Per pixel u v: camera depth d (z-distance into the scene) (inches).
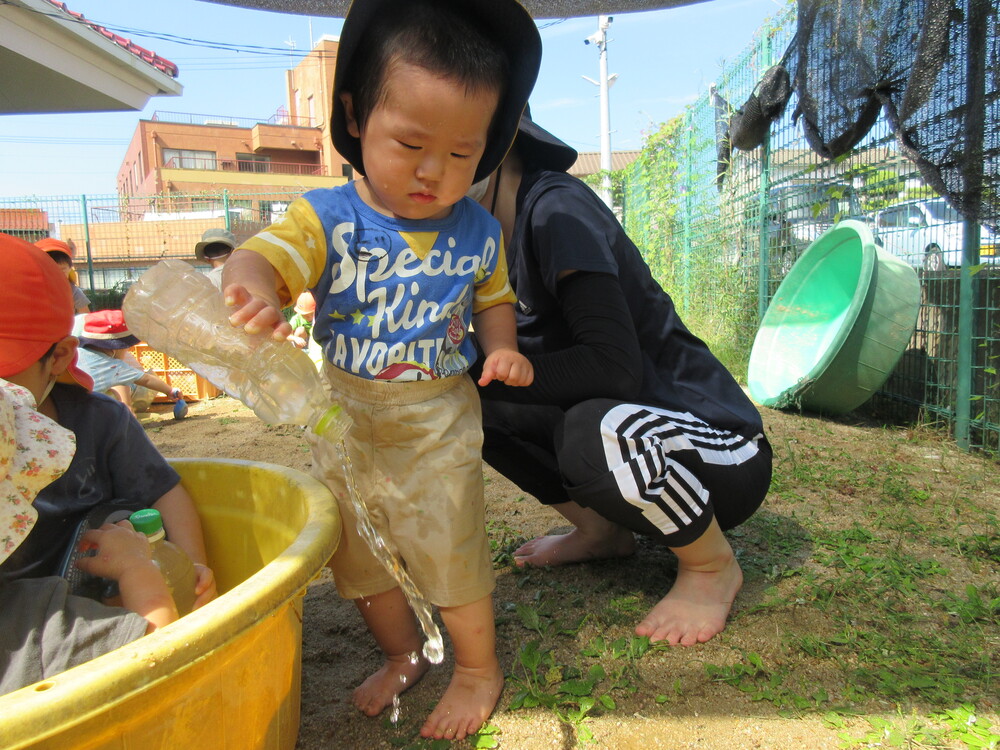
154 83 383.6
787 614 83.1
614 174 574.9
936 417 174.1
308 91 1766.7
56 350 60.8
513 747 63.7
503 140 66.7
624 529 98.1
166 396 255.6
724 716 66.9
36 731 34.1
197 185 1325.0
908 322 173.2
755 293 267.9
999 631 79.0
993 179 128.9
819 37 179.8
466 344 70.1
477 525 66.6
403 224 62.1
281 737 55.0
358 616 88.4
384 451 64.9
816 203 215.5
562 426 77.0
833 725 64.8
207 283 54.2
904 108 140.9
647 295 84.2
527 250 77.9
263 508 72.0
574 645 78.9
